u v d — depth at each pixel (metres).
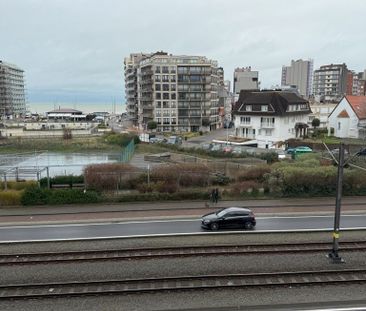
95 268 18.84
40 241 22.78
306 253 20.70
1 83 178.62
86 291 16.11
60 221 27.38
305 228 25.25
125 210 30.11
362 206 31.16
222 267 18.78
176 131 108.81
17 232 24.91
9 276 18.03
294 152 55.44
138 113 126.38
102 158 59.62
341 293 15.98
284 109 72.56
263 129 73.81
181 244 22.23
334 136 76.19
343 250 21.00
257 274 17.62
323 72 177.00
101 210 30.17
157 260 19.78
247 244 21.83
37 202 31.86
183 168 35.78
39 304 15.34
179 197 33.06
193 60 114.44
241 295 15.84
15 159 59.12
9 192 31.83
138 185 34.34
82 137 89.75
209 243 22.34
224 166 41.72
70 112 169.50
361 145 55.62
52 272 18.44
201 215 28.70
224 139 77.44
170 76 109.31
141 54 153.50
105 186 34.22
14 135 92.81
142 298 15.67
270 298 15.55
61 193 32.25
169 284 16.89
